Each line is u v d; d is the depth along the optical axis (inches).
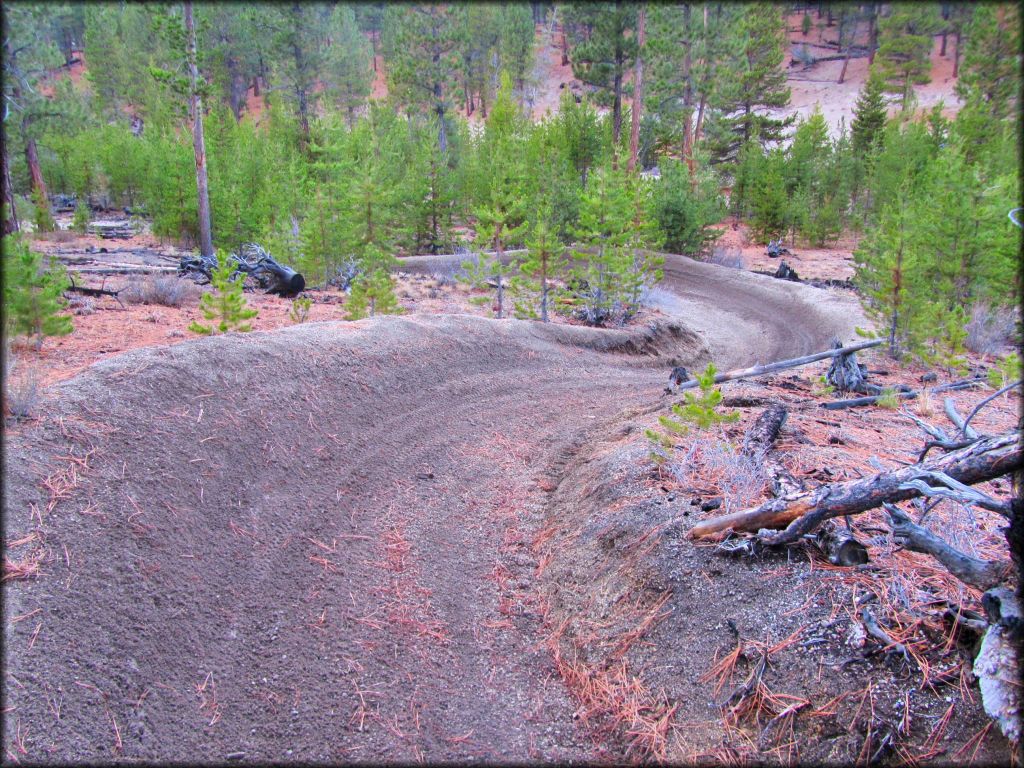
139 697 138.4
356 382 303.1
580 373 435.8
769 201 1427.2
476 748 139.8
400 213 1130.0
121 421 207.6
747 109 1900.8
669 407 335.6
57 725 125.8
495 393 359.6
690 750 133.0
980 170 629.6
